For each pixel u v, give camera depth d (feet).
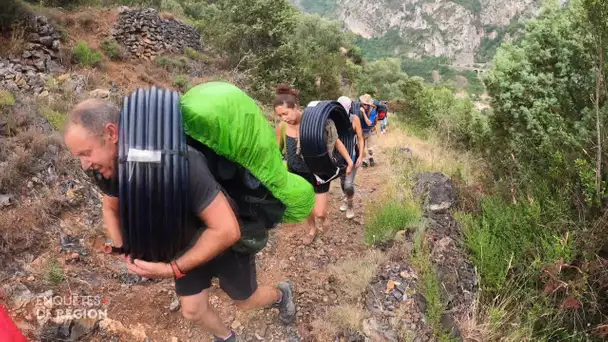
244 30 59.36
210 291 11.68
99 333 9.54
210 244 6.13
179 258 6.26
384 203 16.44
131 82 41.57
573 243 11.93
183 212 5.61
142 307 10.59
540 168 15.69
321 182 13.75
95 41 47.96
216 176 6.67
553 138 15.71
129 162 5.27
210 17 80.59
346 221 17.17
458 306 11.41
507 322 11.23
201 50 64.69
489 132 24.49
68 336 9.24
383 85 184.75
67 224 12.66
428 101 73.20
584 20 15.75
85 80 34.06
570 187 13.20
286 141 13.53
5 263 10.54
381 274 12.15
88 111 5.44
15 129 16.19
